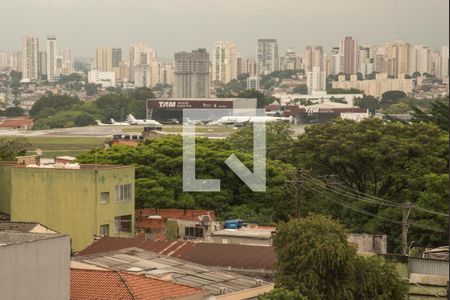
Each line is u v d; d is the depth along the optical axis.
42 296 60.72
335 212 140.38
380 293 83.19
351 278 82.81
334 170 154.12
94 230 117.88
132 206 122.94
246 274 87.75
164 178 149.62
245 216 141.62
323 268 82.06
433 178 132.75
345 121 164.88
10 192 122.38
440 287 88.50
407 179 146.00
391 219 129.00
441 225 124.69
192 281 79.62
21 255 59.34
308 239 83.06
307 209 142.62
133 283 69.75
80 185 118.38
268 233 105.56
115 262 83.25
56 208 119.44
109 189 119.88
